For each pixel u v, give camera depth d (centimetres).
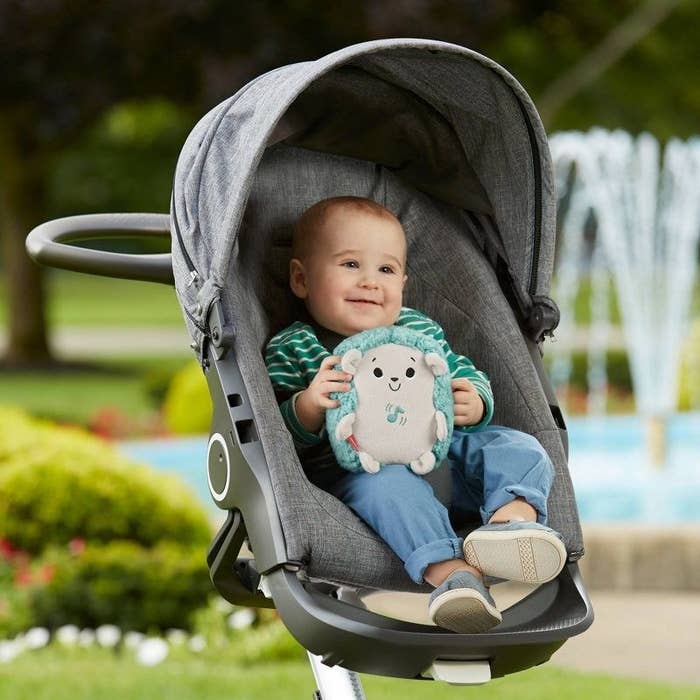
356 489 444
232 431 427
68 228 518
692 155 1758
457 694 831
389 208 545
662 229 1802
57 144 2766
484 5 1980
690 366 2133
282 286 530
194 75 2280
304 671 869
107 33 2053
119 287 5438
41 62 2123
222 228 429
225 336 432
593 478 1577
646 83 2805
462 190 525
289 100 419
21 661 891
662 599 1099
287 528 410
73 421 2225
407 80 498
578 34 2719
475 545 420
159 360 3159
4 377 2773
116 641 941
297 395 458
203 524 1041
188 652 918
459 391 469
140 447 1886
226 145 447
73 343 3494
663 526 1125
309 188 541
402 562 437
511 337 502
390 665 402
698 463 1644
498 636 402
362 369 449
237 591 465
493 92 471
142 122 3631
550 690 836
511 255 511
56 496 1001
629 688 838
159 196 3975
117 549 980
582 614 421
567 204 3234
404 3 1944
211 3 2031
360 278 488
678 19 2717
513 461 457
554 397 500
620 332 3145
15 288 2961
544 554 415
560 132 2872
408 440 447
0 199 2986
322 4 2052
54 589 954
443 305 525
